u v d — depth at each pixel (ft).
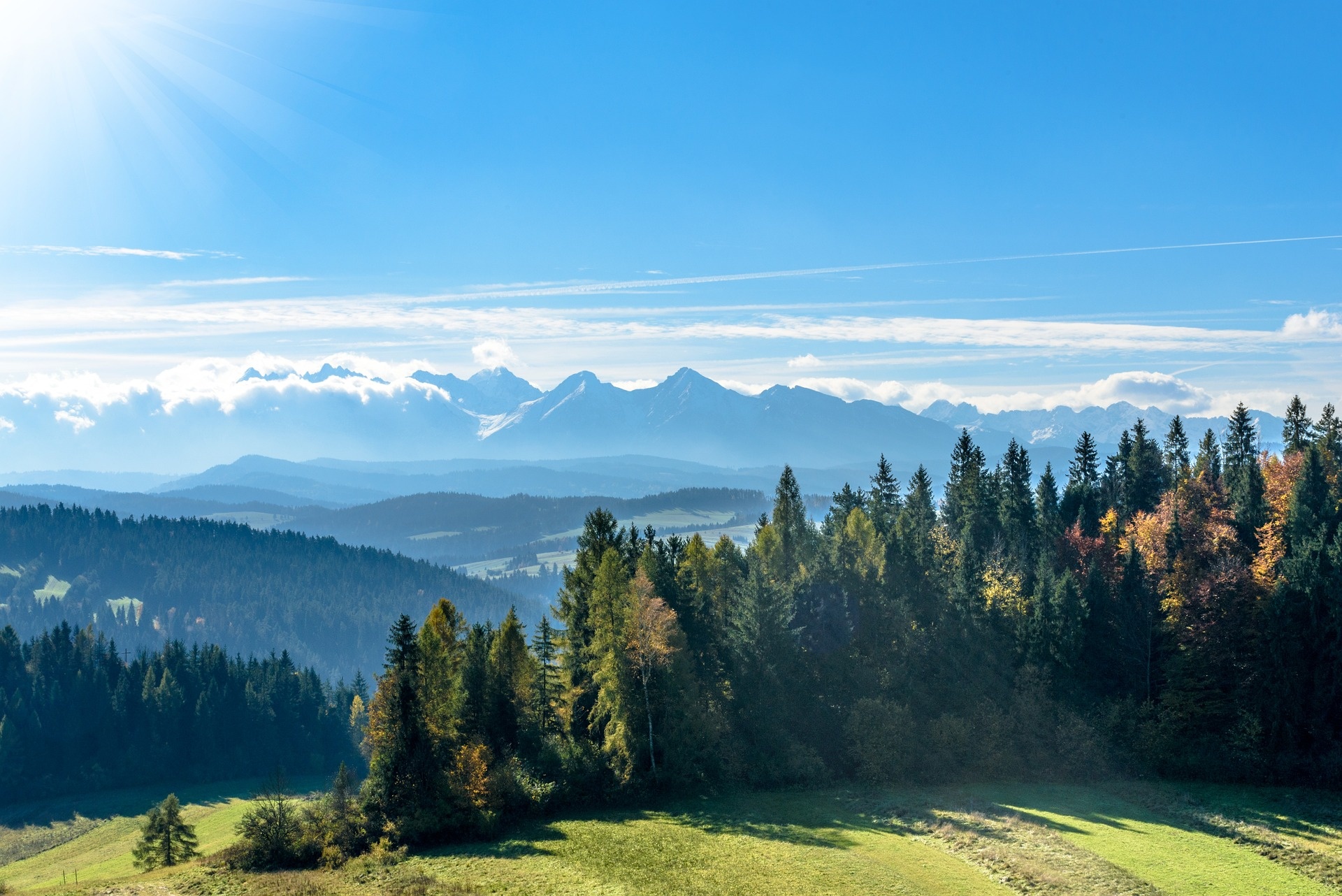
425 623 202.69
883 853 163.22
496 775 195.72
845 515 373.40
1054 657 242.17
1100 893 140.97
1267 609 221.25
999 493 386.52
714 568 281.95
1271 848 163.12
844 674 241.96
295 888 151.84
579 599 245.45
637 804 206.59
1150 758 221.46
